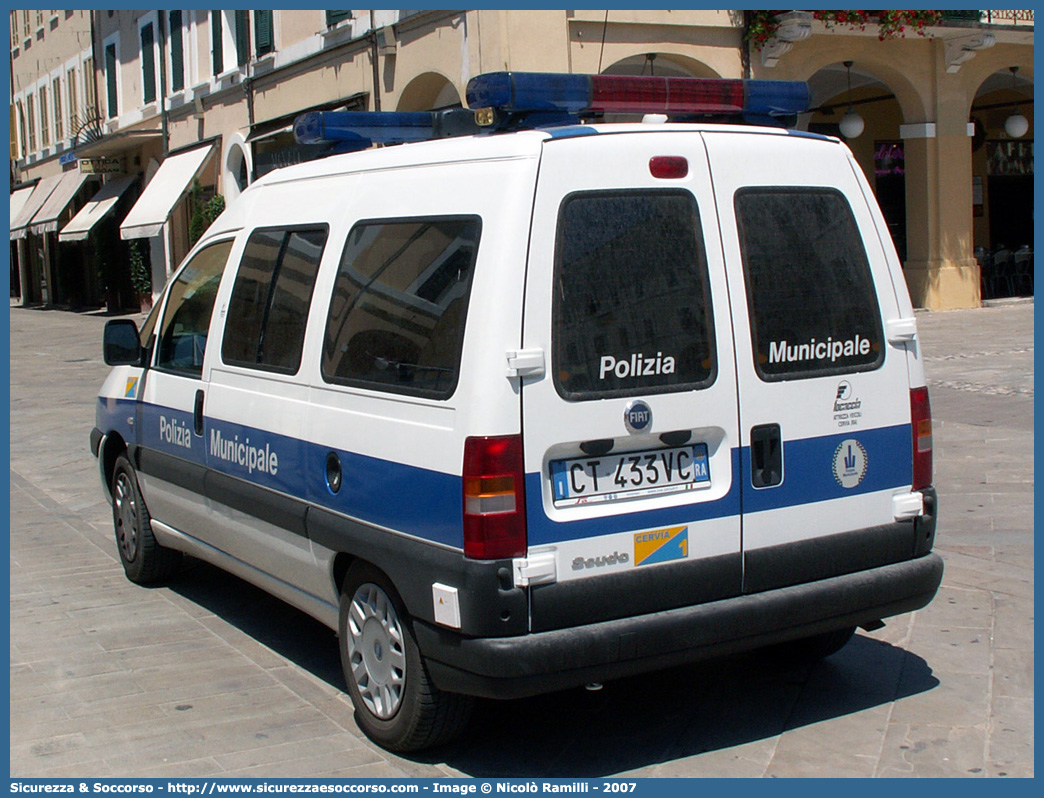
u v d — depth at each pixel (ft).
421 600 12.75
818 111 75.56
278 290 16.35
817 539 13.85
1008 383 40.55
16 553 24.26
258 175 75.61
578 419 12.39
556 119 14.39
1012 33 63.87
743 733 14.40
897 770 13.30
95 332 84.89
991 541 22.39
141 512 20.89
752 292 13.52
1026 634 17.60
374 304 14.07
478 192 12.80
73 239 108.58
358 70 61.67
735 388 13.30
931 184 66.85
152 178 96.32
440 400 12.60
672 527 12.89
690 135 13.43
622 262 12.78
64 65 121.19
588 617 12.42
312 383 15.01
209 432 17.76
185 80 87.56
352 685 14.47
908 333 14.67
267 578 16.78
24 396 49.78
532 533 12.16
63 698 16.02
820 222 14.17
